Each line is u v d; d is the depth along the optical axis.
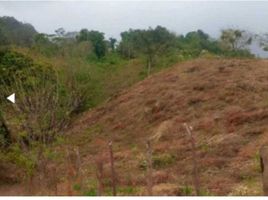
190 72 34.22
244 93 27.09
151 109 29.92
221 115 24.70
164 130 25.17
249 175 15.65
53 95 17.64
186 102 28.52
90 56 49.03
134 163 19.38
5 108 18.67
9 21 49.34
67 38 48.69
